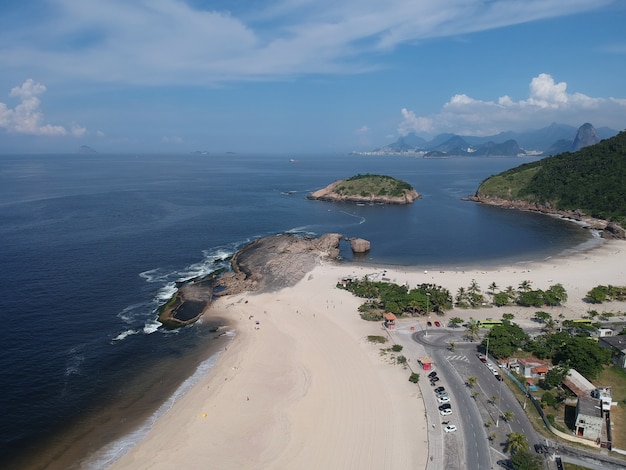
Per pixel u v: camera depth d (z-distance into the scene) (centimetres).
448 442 7356
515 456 6644
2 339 10750
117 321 12000
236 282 14812
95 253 17788
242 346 10656
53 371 9562
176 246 19388
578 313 12612
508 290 13750
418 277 15550
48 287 14050
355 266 16850
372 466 6869
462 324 11831
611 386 8894
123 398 8750
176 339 11119
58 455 7238
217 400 8550
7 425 7869
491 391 8769
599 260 17438
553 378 8625
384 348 10506
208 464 6944
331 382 9100
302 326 11688
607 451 7012
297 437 7500
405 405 8344
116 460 7112
